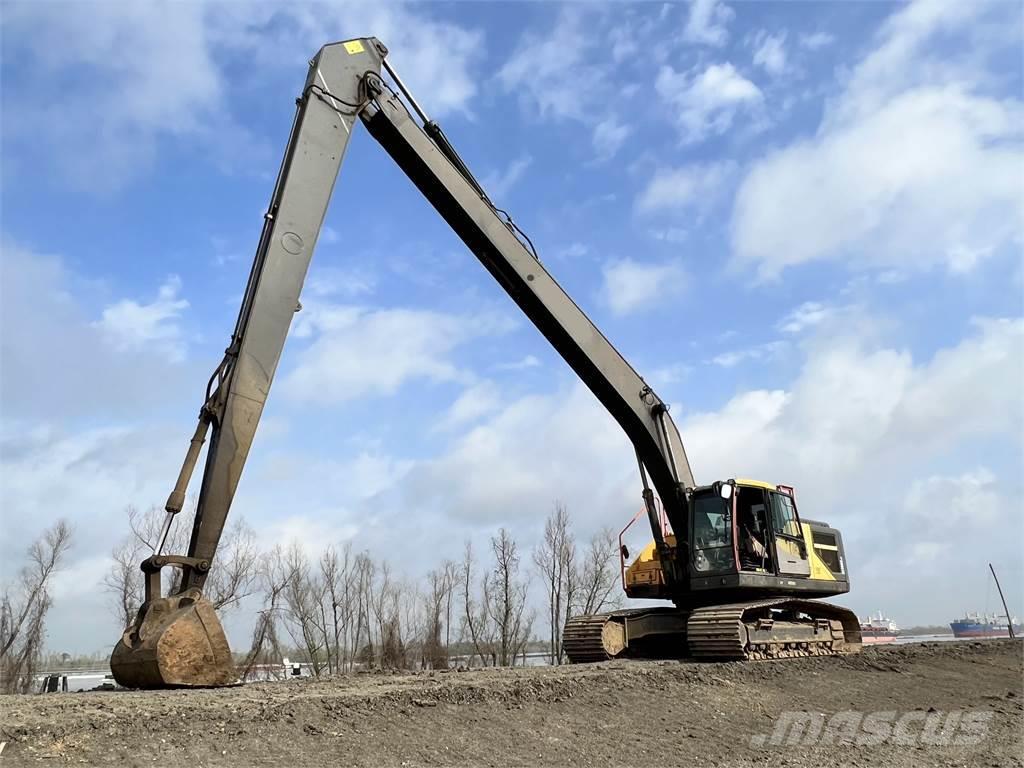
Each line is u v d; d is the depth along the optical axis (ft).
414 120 42.93
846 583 60.85
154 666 28.50
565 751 26.18
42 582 111.86
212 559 31.22
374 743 23.91
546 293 47.60
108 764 19.63
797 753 29.40
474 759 24.14
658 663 46.68
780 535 55.11
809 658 51.01
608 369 50.34
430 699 28.78
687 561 54.24
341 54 40.09
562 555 133.18
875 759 29.25
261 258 35.12
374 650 128.06
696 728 31.27
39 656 110.11
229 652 30.78
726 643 47.80
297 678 39.14
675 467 53.16
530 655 155.63
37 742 20.20
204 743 21.81
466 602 133.18
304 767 21.31
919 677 50.01
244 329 33.63
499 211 46.50
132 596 104.88
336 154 38.42
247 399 32.99
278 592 115.96
